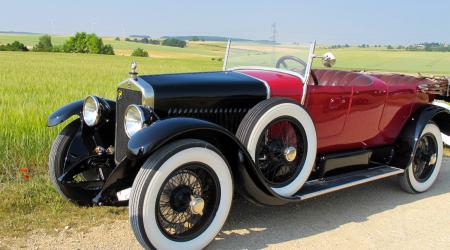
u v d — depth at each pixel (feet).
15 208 13.78
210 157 11.39
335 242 13.00
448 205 16.63
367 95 16.11
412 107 17.98
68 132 14.71
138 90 12.47
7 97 32.81
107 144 14.98
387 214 15.43
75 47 235.61
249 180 12.28
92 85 46.57
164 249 11.04
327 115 15.19
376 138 17.25
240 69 16.79
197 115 13.04
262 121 12.59
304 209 15.56
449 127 18.78
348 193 17.63
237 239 12.87
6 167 17.52
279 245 12.61
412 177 17.62
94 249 11.70
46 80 52.65
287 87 14.33
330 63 14.82
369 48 223.51
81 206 14.33
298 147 13.78
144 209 10.61
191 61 145.89
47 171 17.67
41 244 11.74
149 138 10.55
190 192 11.53
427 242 13.24
